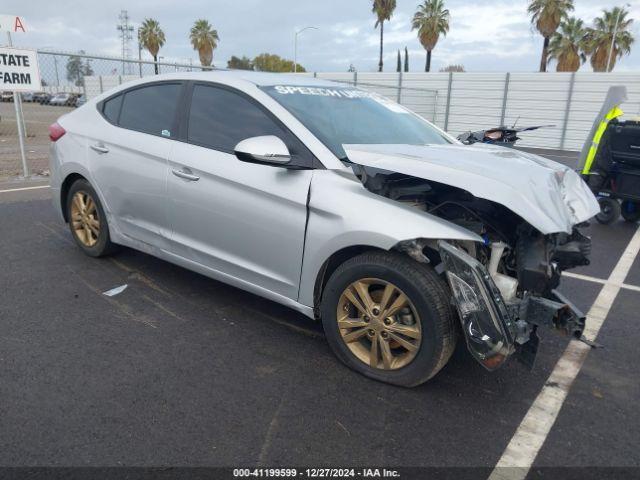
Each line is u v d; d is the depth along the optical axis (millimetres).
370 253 2895
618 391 3072
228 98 3582
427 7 41938
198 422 2582
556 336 3768
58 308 3762
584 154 7875
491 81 25531
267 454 2389
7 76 8133
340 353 3123
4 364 3010
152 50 48500
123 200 4129
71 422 2531
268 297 3381
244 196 3293
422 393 2924
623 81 22641
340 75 29234
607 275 5266
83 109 4621
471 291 2598
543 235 2834
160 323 3605
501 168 2834
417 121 4188
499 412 2799
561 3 35906
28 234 5461
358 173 2980
